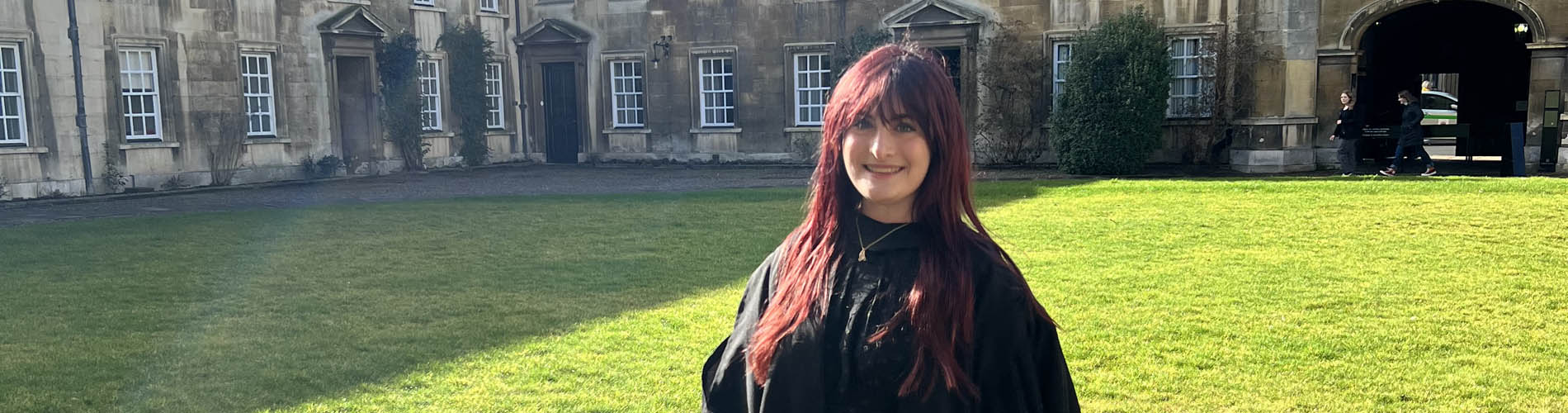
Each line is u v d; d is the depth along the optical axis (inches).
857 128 72.7
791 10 817.5
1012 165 750.5
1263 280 289.1
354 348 230.8
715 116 861.2
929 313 70.7
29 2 602.9
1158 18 706.2
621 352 224.2
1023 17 741.3
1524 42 765.9
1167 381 199.2
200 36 687.7
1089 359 214.1
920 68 71.9
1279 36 654.5
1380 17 636.7
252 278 318.0
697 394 194.4
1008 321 73.3
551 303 275.1
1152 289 279.0
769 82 832.9
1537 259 315.6
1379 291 273.3
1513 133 586.2
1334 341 223.8
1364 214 418.9
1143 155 657.0
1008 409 73.7
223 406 190.9
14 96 605.9
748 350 75.9
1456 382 195.0
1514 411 179.2
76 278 321.7
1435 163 722.8
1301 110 656.4
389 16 803.4
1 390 201.3
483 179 749.9
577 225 441.1
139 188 660.1
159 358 223.8
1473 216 403.9
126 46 652.1
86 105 632.4
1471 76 794.8
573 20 893.8
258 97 730.8
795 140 828.6
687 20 852.6
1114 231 386.3
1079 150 660.1
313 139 762.8
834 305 74.0
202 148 693.3
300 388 201.3
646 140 879.1
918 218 74.4
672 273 318.0
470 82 857.5
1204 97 695.1
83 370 215.2
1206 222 406.6
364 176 784.9
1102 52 652.7
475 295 287.4
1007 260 76.6
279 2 734.5
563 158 920.3
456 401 191.9
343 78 801.6
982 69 755.4
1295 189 509.0
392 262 346.6
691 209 495.8
